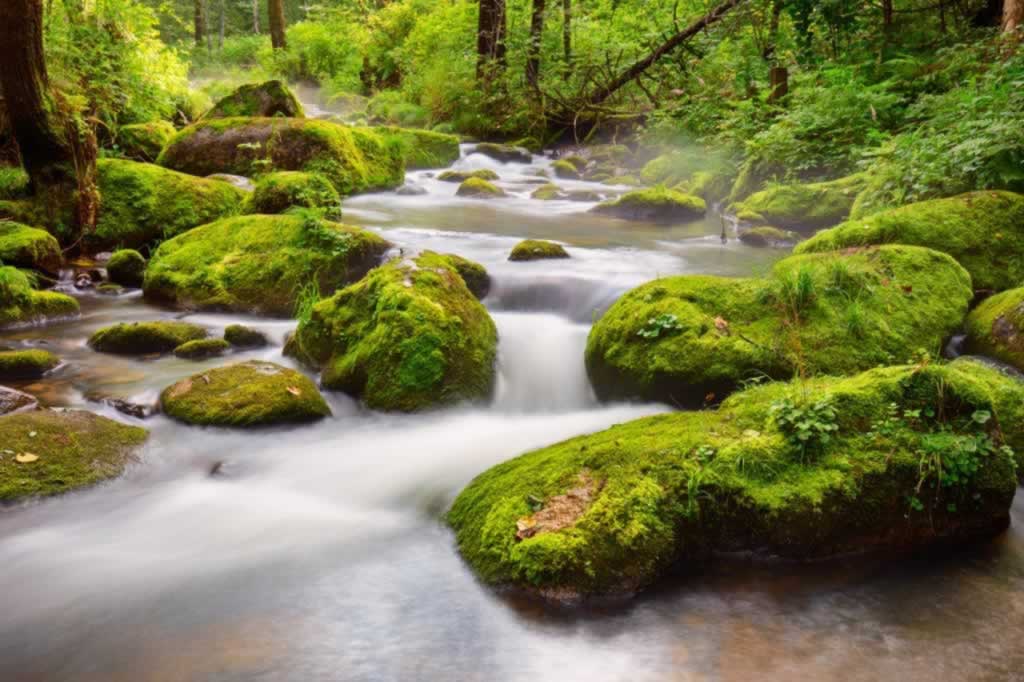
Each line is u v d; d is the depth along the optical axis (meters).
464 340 5.56
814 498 3.58
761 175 11.12
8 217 8.45
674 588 3.42
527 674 2.95
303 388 5.20
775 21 15.79
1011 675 2.90
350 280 7.29
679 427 4.10
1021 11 10.40
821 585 3.46
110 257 8.62
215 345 6.22
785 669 2.95
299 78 31.69
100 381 5.60
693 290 5.49
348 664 2.99
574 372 5.89
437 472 4.59
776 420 3.94
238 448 4.78
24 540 3.79
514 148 17.45
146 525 4.00
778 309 5.23
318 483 4.47
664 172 13.89
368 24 28.94
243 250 7.61
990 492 3.78
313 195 9.02
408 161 15.38
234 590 3.47
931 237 6.37
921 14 14.41
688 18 18.05
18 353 5.75
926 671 2.92
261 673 2.94
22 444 4.27
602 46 18.50
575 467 3.80
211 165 12.03
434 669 2.97
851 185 9.38
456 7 24.14
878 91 10.84
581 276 7.29
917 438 3.80
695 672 2.94
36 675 2.95
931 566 3.60
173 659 3.02
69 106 8.83
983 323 5.37
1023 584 3.46
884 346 4.98
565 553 3.29
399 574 3.57
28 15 8.12
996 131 7.05
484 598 3.38
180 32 47.78
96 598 3.40
